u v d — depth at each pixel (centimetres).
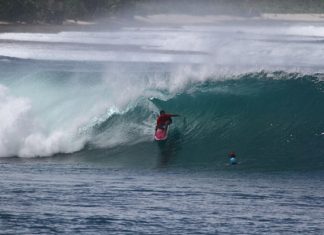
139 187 6775
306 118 8812
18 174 7325
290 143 8431
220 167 7744
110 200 6288
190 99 9056
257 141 8519
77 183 6906
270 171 7525
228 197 6469
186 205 6181
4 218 5747
